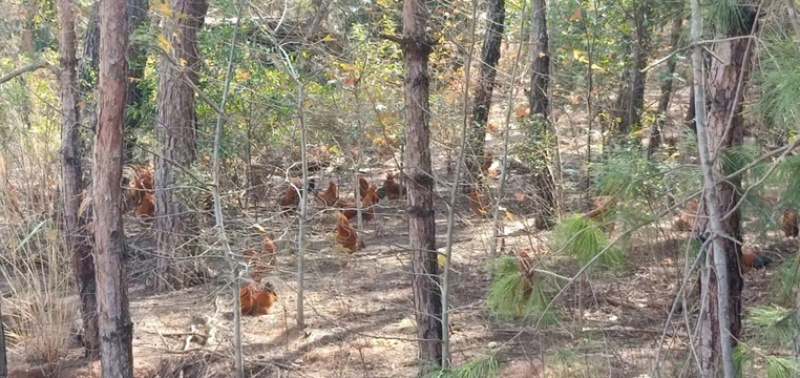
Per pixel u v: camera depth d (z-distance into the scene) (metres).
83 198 7.56
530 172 10.62
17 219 7.87
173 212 9.50
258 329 8.80
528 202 11.09
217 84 9.87
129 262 10.14
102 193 5.74
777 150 4.08
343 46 9.48
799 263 4.37
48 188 8.08
